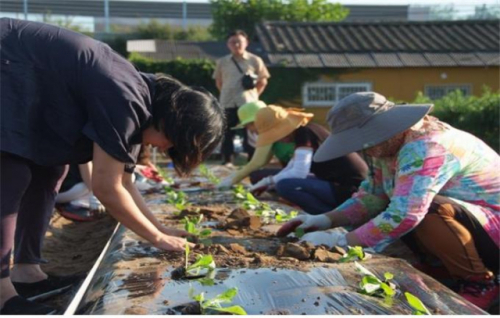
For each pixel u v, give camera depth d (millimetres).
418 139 3092
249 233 3512
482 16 30031
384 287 2279
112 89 2416
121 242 3154
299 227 3398
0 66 2438
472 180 3191
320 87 16781
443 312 2152
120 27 38375
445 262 3180
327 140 3320
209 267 2512
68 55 2469
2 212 2520
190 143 2494
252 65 9633
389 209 3027
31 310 2586
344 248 3074
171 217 4086
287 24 18969
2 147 2430
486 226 3098
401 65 16500
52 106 2484
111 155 2449
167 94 2516
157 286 2359
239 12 33719
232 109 9562
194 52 25781
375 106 3215
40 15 35875
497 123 11008
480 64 16484
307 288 2340
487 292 3168
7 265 2576
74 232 5297
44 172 3135
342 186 4715
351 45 17594
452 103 11742
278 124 5168
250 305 2162
